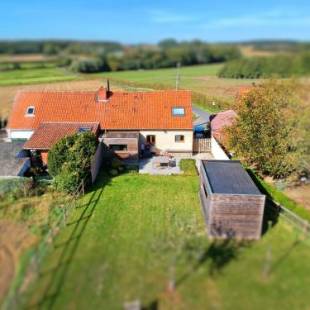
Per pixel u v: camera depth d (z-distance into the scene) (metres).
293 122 31.75
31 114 43.75
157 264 22.38
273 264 22.41
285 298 19.67
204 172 29.20
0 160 34.88
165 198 31.61
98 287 20.39
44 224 26.88
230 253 23.56
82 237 25.39
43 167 36.97
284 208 27.92
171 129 41.12
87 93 45.94
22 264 22.23
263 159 33.28
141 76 86.31
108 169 37.75
